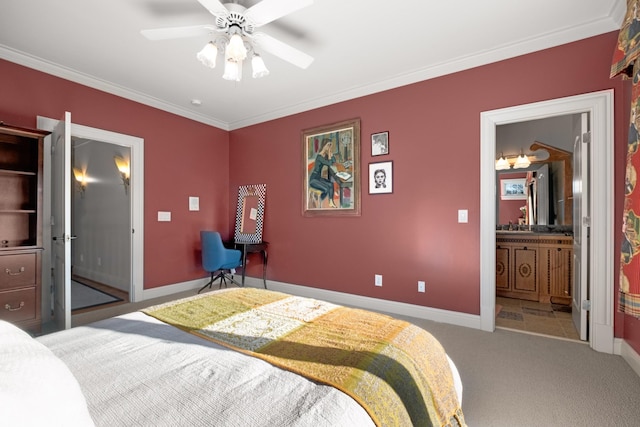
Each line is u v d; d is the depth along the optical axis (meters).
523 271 3.97
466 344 2.52
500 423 1.56
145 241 3.81
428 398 1.02
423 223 3.15
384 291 3.39
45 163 3.01
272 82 3.38
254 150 4.52
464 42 2.63
